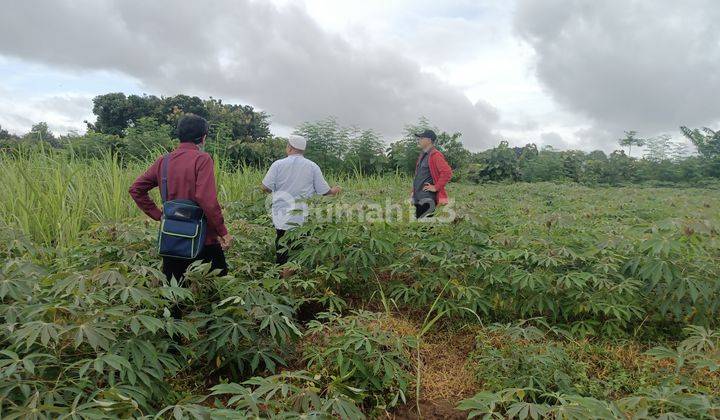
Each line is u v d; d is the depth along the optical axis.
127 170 7.00
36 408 1.94
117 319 2.51
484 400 2.39
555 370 2.91
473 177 16.95
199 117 3.36
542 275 3.81
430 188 6.20
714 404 2.12
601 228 5.45
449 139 16.17
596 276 3.76
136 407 2.10
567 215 4.62
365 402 2.91
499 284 4.03
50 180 5.46
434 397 3.04
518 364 3.04
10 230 3.33
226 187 7.60
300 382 2.85
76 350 2.47
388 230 4.66
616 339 3.54
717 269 3.57
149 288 2.71
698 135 19.58
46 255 3.96
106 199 5.57
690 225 3.47
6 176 5.43
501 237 4.29
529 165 18.44
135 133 11.35
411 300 4.23
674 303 3.48
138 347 2.48
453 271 4.16
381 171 15.12
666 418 2.01
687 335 3.58
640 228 4.61
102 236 4.11
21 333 2.13
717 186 15.66
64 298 2.71
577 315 3.93
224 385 2.18
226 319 2.96
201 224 3.20
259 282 3.47
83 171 6.20
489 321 4.01
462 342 3.80
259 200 6.57
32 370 2.05
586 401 2.10
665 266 3.42
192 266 3.04
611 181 18.69
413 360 3.43
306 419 2.07
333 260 4.37
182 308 3.22
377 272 4.75
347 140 14.88
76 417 1.95
